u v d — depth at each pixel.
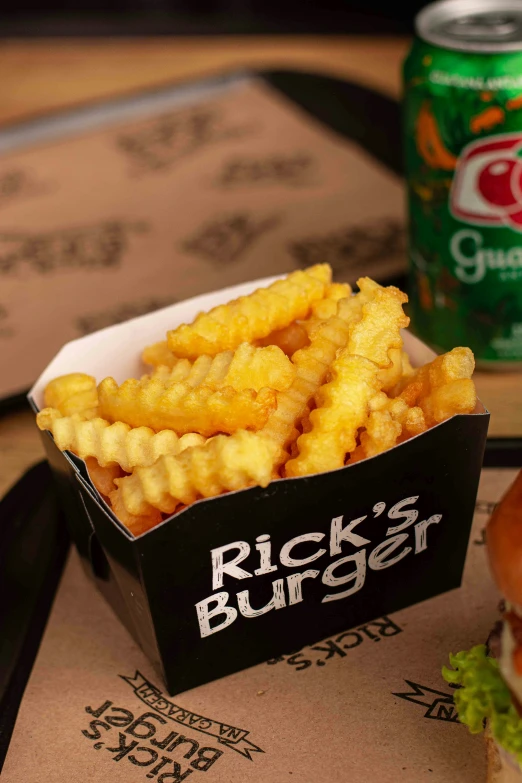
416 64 0.58
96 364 0.54
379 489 0.47
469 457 0.48
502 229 0.58
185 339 0.50
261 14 1.09
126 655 0.51
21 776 0.47
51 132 0.84
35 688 0.50
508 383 0.61
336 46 0.94
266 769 0.46
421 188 0.60
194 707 0.48
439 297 0.61
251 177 0.77
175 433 0.48
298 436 0.48
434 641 0.50
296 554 0.47
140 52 0.96
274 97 0.86
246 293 0.55
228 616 0.48
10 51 0.97
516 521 0.42
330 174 0.76
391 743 0.47
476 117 0.57
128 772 0.47
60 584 0.53
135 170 0.78
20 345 0.64
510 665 0.43
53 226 0.74
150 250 0.71
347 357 0.47
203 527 0.46
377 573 0.49
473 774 0.46
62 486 0.50
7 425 0.61
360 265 0.68
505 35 0.57
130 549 0.46
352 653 0.50
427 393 0.49
